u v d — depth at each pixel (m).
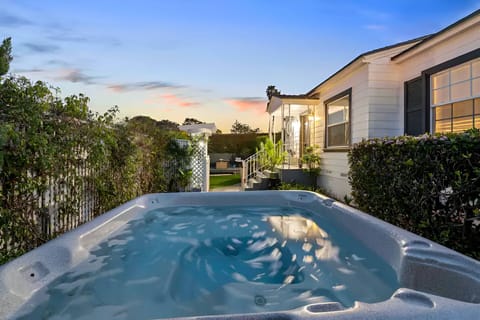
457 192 2.43
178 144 7.72
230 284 2.42
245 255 3.06
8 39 2.37
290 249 3.17
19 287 1.76
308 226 3.86
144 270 2.63
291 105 9.34
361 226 2.91
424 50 5.13
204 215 4.32
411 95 5.57
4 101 2.30
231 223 4.02
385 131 5.89
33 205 2.67
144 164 5.99
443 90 5.11
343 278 2.44
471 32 4.27
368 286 2.29
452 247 2.48
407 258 2.06
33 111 2.50
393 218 3.33
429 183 2.75
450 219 2.54
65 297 2.03
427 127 5.14
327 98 8.06
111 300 2.09
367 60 5.80
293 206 4.57
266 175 8.85
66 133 3.17
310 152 8.88
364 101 6.02
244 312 2.01
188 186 8.14
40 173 2.77
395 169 3.27
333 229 3.51
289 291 2.29
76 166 3.51
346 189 6.84
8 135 2.18
